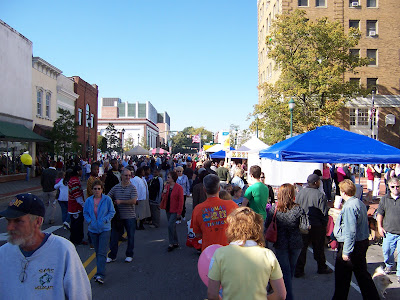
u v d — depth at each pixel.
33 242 2.50
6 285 2.41
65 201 10.62
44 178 11.92
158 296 5.66
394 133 35.78
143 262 7.51
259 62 50.19
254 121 30.53
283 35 27.27
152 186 11.34
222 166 14.94
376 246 8.86
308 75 26.80
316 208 6.70
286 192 5.13
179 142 135.12
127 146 75.62
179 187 8.41
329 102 27.03
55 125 28.66
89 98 46.22
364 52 35.53
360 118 35.91
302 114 27.84
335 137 10.12
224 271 2.85
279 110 27.08
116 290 5.91
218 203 4.78
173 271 6.92
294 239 5.08
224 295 2.84
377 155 9.37
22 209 2.43
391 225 6.48
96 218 6.25
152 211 11.31
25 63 28.23
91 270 6.92
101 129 92.06
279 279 2.92
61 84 36.69
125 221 7.53
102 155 52.78
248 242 2.96
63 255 2.50
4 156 25.92
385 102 35.69
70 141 28.70
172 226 8.41
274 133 27.78
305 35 27.02
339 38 26.67
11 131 24.25
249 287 2.80
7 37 25.47
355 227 4.84
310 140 9.93
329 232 7.11
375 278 5.44
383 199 6.63
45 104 32.50
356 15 35.53
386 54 35.59
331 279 6.53
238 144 52.59
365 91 28.00
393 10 35.72
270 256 2.92
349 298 5.64
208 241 4.64
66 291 2.47
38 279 2.42
